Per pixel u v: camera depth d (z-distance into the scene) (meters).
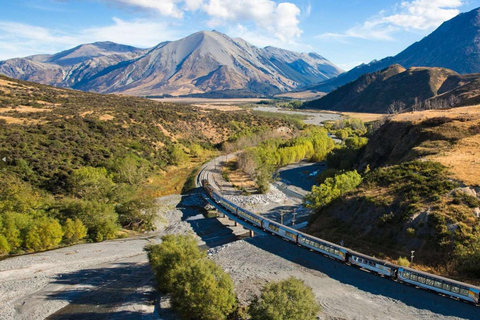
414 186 53.56
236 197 93.69
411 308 35.97
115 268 54.44
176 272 37.66
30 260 56.16
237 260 51.38
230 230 72.88
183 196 99.31
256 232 63.97
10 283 48.47
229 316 35.59
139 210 76.00
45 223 61.44
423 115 97.50
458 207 46.22
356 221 55.22
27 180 84.38
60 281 49.56
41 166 89.62
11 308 42.22
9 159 87.69
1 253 58.31
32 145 97.44
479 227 42.97
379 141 101.88
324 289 40.69
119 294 45.31
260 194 96.94
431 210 47.38
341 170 106.00
